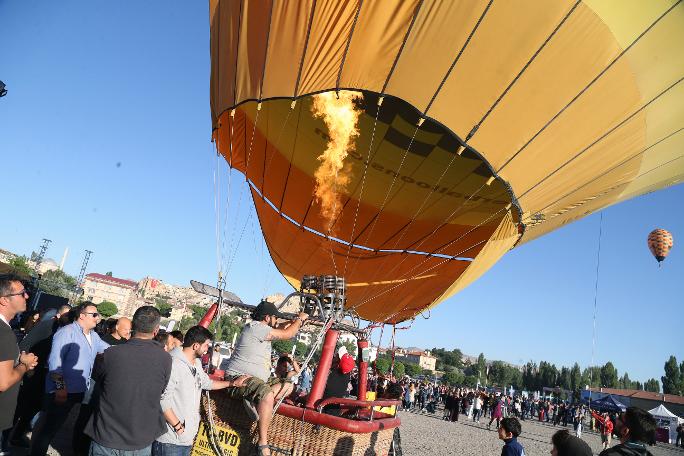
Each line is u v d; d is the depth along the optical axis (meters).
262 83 5.65
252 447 3.80
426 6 5.09
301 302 4.70
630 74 5.53
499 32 5.15
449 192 9.12
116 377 3.11
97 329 7.64
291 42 5.43
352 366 4.73
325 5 5.24
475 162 8.28
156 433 3.21
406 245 10.22
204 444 3.94
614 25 5.23
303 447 3.66
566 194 6.54
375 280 10.02
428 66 5.26
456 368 151.00
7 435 4.96
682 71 5.64
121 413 3.08
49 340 5.37
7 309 3.21
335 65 5.35
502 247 6.89
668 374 99.19
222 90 6.22
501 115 5.50
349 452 3.60
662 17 5.29
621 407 33.66
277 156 8.89
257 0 5.65
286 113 7.98
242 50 5.84
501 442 15.34
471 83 5.34
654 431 3.19
